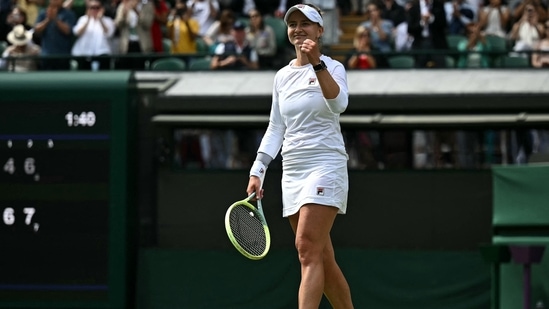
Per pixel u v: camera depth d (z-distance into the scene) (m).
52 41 55.44
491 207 46.00
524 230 43.38
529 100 44.94
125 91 46.81
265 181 47.22
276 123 26.55
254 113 47.25
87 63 54.59
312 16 25.39
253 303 47.22
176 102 47.41
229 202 47.84
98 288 47.00
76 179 47.16
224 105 47.16
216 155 48.41
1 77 47.59
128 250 47.19
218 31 60.47
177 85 48.41
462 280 45.53
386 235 46.81
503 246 40.16
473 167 46.66
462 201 46.31
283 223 47.28
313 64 24.31
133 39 55.91
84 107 47.12
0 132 47.56
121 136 46.78
